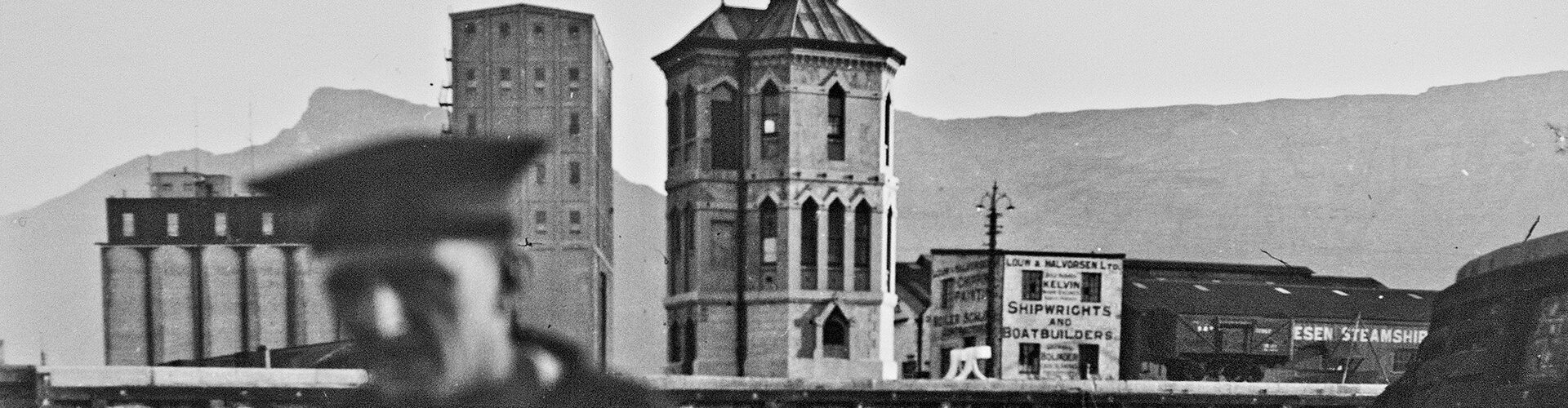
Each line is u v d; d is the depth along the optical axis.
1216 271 52.12
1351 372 49.19
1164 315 47.72
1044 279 46.06
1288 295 49.69
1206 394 39.00
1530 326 26.77
